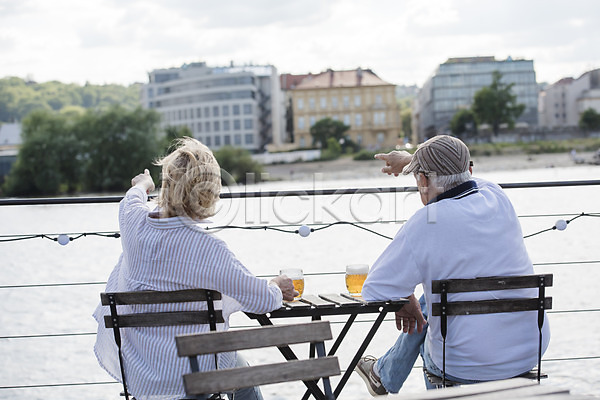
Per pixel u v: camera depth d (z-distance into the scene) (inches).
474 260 96.0
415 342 108.3
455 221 96.0
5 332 330.3
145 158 2682.1
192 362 74.9
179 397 90.6
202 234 91.4
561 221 125.5
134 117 2733.8
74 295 427.2
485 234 96.4
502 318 96.0
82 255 729.6
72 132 2711.6
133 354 93.3
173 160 93.7
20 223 1188.5
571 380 187.0
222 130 4466.0
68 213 1334.9
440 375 100.5
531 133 4057.6
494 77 4163.4
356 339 238.5
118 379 96.9
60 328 338.6
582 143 3969.0
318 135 4276.6
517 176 2450.8
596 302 320.2
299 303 99.0
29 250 777.6
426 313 110.8
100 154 2689.5
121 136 2696.9
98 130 2691.9
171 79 4660.4
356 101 4306.1
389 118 4298.7
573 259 508.1
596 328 257.3
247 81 4419.3
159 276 91.7
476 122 4143.7
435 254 95.7
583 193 1173.1
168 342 91.0
